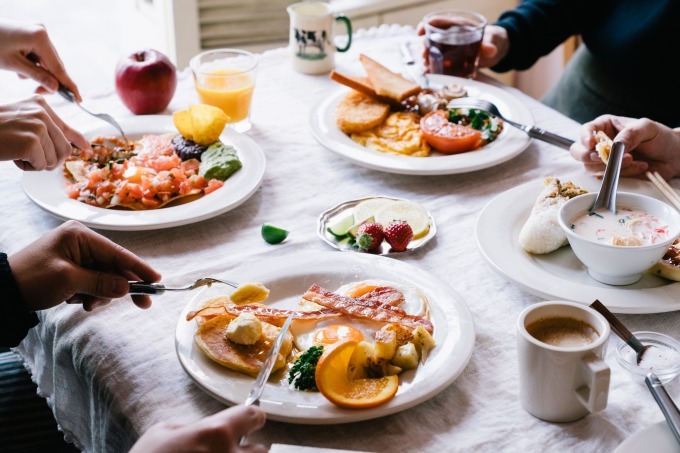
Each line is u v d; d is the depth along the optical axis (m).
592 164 1.34
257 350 0.90
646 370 0.88
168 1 2.36
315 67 1.79
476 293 1.06
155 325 1.00
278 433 0.82
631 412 0.84
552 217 1.11
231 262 1.12
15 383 1.33
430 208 1.28
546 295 1.00
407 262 1.13
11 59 1.41
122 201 1.25
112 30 3.70
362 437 0.82
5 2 3.89
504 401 0.87
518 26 1.91
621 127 1.35
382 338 0.86
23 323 0.97
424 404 0.86
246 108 1.55
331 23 1.77
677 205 1.19
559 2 1.96
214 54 1.62
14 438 1.24
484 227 1.16
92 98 1.67
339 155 1.39
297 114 1.62
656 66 1.93
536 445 0.80
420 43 1.96
